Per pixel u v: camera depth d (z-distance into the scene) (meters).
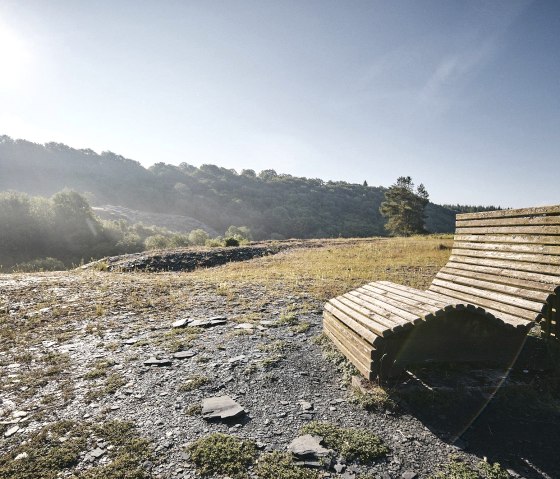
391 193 70.56
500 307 5.48
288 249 25.48
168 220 117.19
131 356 5.83
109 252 54.41
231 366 5.41
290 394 4.66
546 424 4.03
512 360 4.94
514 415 4.18
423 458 3.44
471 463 3.37
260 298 9.69
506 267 5.88
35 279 12.68
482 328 4.81
